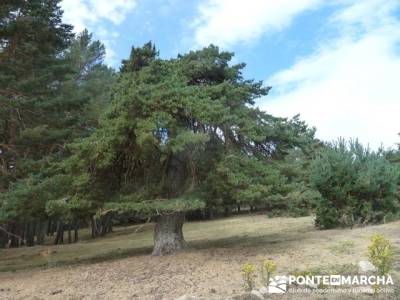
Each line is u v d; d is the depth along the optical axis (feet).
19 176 49.65
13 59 58.90
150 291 25.48
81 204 38.50
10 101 51.44
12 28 56.08
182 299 21.07
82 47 118.11
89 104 70.85
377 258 20.66
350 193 58.18
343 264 29.22
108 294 25.61
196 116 37.88
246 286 23.77
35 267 46.09
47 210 38.37
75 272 36.11
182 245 42.37
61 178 41.98
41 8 58.95
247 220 105.29
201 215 139.13
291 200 42.11
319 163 59.57
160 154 39.55
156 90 37.76
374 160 60.70
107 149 37.78
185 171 41.83
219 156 39.91
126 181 43.09
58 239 106.52
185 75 43.80
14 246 98.43
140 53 43.62
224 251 40.42
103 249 64.13
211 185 39.50
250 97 45.44
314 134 110.73
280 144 46.24
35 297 26.48
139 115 37.52
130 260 39.78
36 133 52.42
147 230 117.60
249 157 41.96
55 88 73.51
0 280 36.45
